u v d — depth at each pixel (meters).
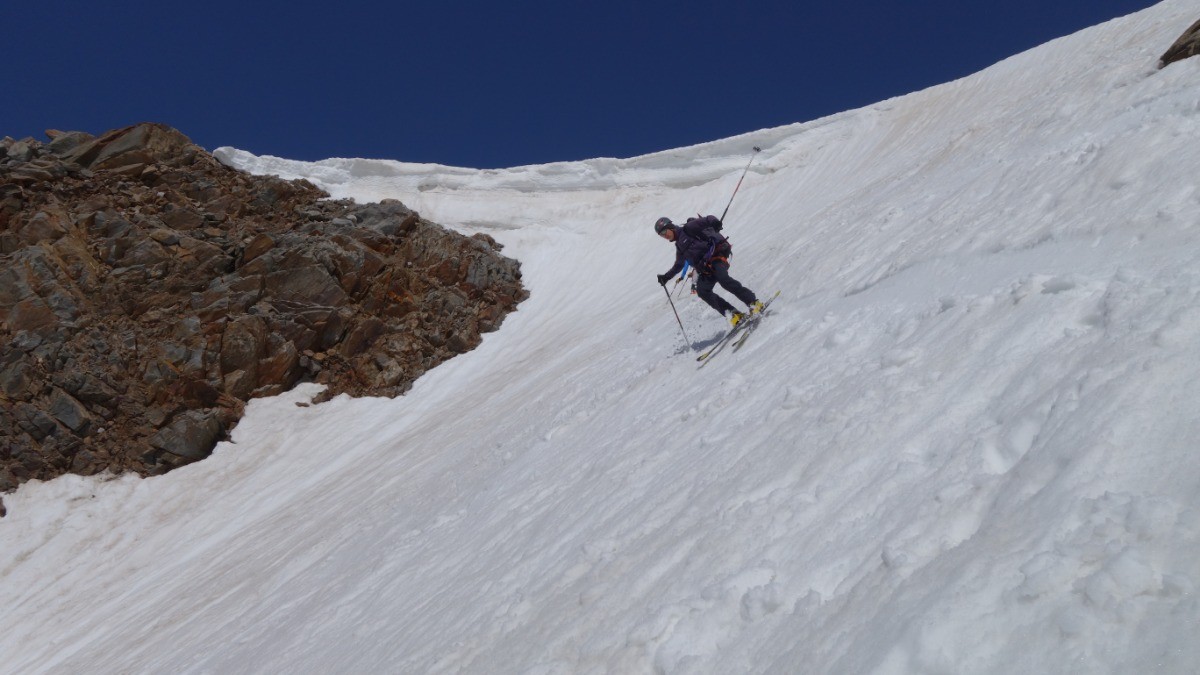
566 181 32.94
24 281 22.95
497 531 7.58
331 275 25.38
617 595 4.14
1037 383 3.48
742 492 4.34
